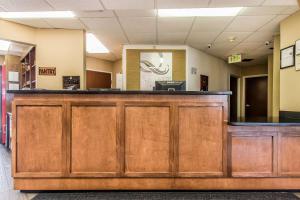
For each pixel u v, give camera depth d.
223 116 2.82
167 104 2.81
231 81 10.27
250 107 10.11
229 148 2.82
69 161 2.79
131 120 2.81
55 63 5.12
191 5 3.72
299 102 3.88
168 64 6.54
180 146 2.81
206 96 2.82
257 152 2.82
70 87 5.09
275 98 5.46
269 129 2.81
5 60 7.55
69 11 4.03
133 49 6.56
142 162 2.81
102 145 2.80
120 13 4.13
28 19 4.50
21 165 2.78
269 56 7.70
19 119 2.79
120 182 2.81
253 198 2.68
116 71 9.16
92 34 5.49
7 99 5.75
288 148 2.83
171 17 4.33
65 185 2.80
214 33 5.34
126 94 2.80
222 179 2.83
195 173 2.81
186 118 2.82
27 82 6.47
